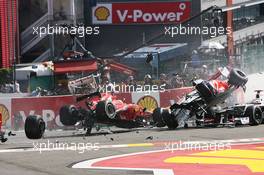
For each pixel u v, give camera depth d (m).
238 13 166.38
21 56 157.88
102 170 35.09
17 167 37.38
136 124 65.12
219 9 113.62
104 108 60.47
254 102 70.31
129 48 162.50
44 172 35.00
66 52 116.94
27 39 158.25
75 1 160.00
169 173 33.53
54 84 116.62
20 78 130.62
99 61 111.44
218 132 58.84
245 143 48.59
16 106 76.38
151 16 163.25
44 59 155.50
